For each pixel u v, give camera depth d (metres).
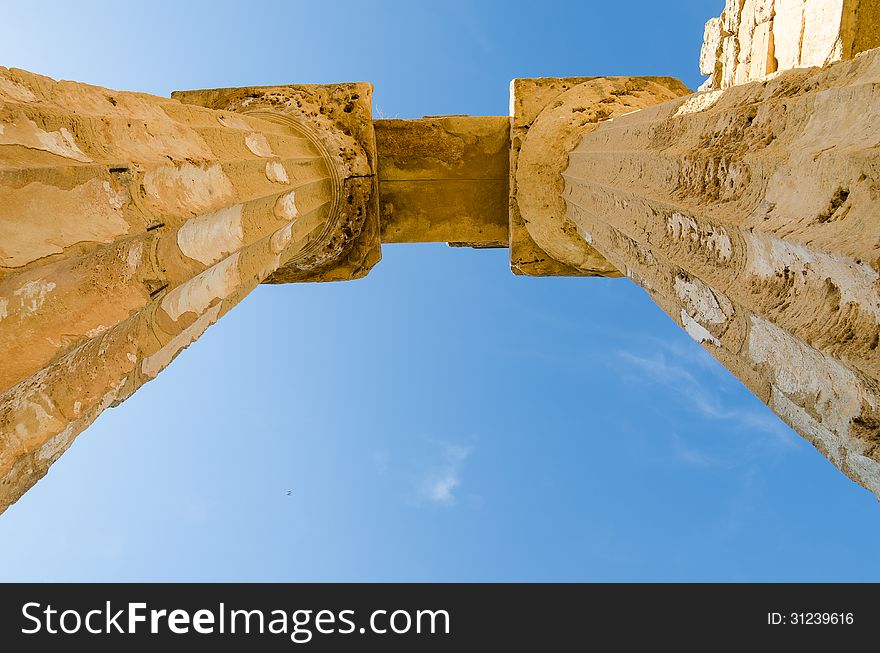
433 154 12.64
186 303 6.20
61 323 4.21
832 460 4.11
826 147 3.75
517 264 12.25
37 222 4.11
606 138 9.12
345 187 11.38
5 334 3.84
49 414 4.14
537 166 11.56
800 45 8.74
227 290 7.14
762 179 4.47
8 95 4.58
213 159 6.82
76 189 4.55
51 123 4.66
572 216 10.86
